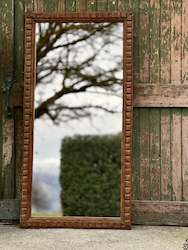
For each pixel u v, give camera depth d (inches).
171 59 147.3
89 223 141.9
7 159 148.9
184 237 132.6
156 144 147.5
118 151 260.1
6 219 148.5
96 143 262.4
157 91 147.3
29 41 146.3
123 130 143.7
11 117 148.8
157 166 147.3
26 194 143.3
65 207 260.1
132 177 147.2
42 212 255.3
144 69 147.6
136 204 146.9
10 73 149.3
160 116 147.6
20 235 134.0
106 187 259.9
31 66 145.8
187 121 147.2
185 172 146.8
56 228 142.2
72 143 261.6
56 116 221.0
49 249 120.6
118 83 207.2
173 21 147.4
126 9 148.0
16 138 149.3
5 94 148.9
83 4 148.9
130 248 121.6
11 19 149.4
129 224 141.0
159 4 147.6
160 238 131.3
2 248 121.2
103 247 122.4
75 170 261.7
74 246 123.1
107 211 258.8
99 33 193.2
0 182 148.9
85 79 212.7
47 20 147.9
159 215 146.5
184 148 147.0
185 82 146.9
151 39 147.6
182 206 145.9
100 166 262.2
